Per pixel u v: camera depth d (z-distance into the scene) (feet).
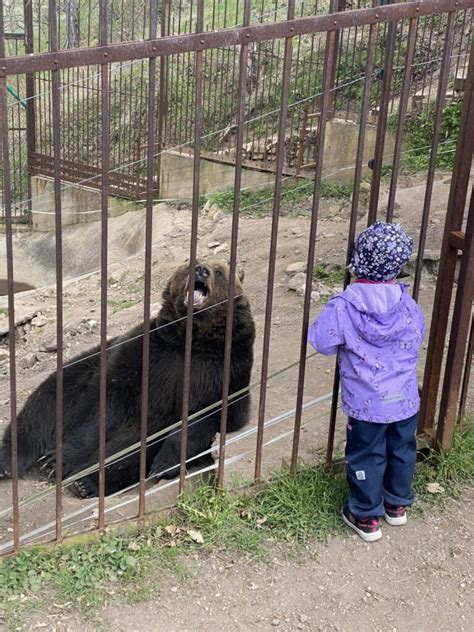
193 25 46.52
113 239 39.52
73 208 41.11
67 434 18.02
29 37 38.93
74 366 18.74
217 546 11.76
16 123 44.75
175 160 39.75
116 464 17.19
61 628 10.18
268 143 38.96
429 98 37.58
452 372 13.03
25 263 40.16
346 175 36.81
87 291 33.14
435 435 13.71
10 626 10.14
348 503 12.10
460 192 12.37
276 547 11.86
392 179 11.84
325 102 10.86
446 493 13.19
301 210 35.73
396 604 11.00
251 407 17.58
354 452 11.83
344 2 35.81
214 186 39.42
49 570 11.04
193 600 10.80
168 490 13.35
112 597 10.73
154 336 17.38
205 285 16.29
